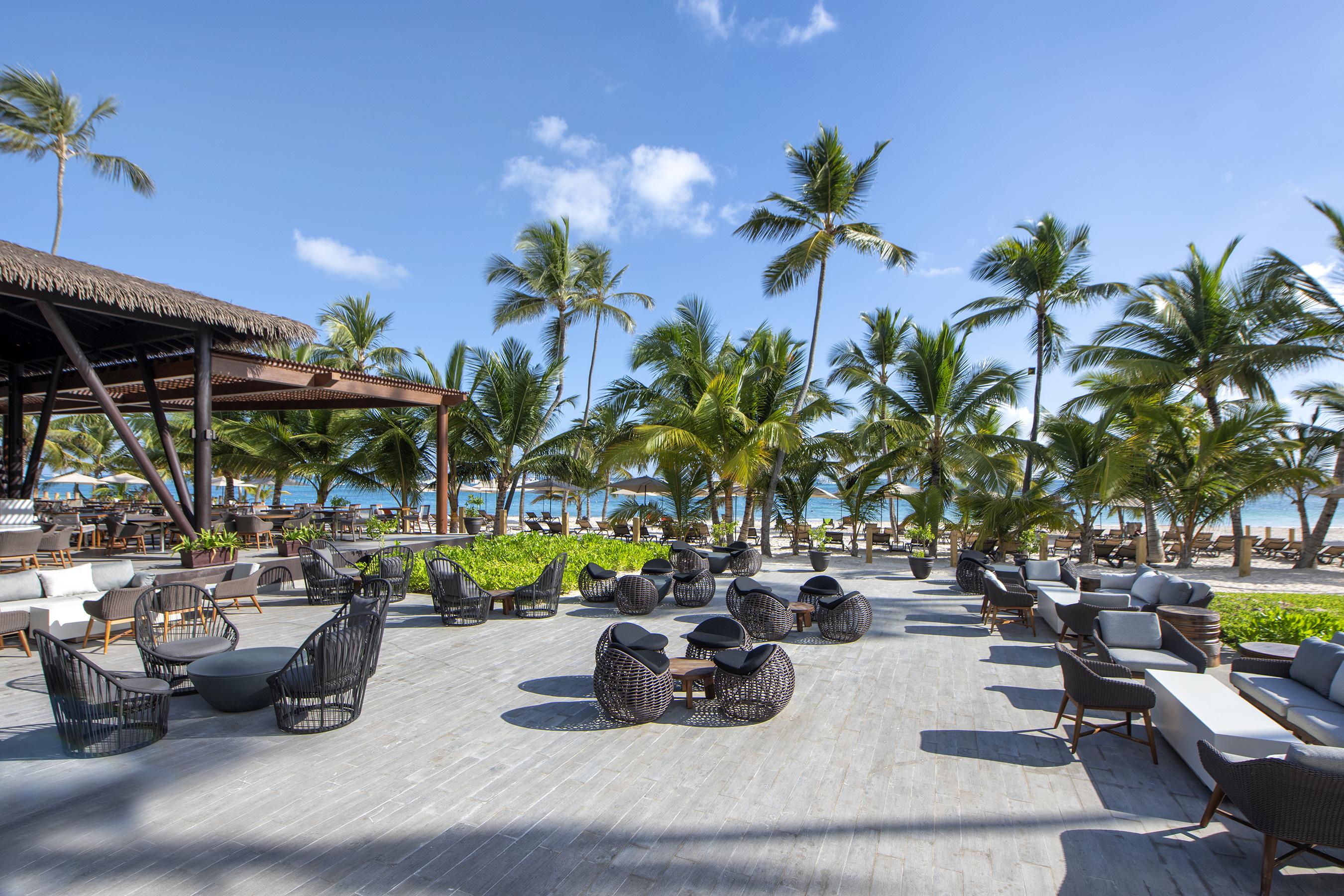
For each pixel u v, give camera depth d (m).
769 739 4.84
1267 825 2.94
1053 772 4.31
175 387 13.98
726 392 16.20
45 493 30.80
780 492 19.97
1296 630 7.41
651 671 5.08
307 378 12.26
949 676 6.56
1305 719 4.52
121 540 14.00
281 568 9.53
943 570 15.43
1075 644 7.79
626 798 3.88
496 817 3.63
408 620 8.88
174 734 4.77
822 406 18.61
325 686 4.81
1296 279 15.06
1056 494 17.89
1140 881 3.10
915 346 17.98
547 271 22.75
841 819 3.66
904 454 18.08
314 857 3.20
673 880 3.05
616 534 21.78
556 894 2.93
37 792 3.84
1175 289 16.62
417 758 4.40
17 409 12.74
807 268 17.61
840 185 17.38
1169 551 21.25
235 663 5.31
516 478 18.28
